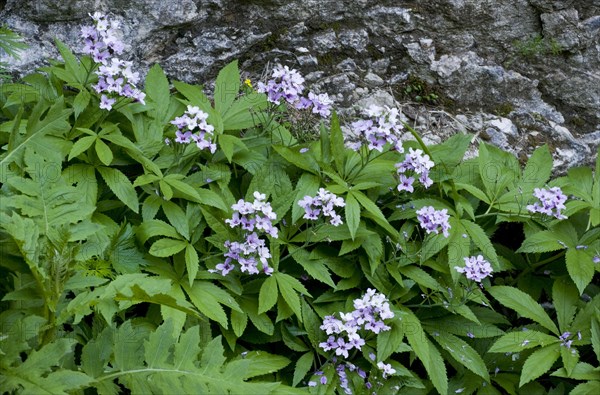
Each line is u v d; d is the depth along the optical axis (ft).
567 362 4.63
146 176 4.62
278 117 5.28
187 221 4.59
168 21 5.40
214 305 4.46
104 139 4.78
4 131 4.63
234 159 4.91
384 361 4.63
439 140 5.54
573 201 5.07
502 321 4.87
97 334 4.23
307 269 4.68
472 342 4.90
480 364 4.68
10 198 4.02
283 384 4.61
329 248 4.80
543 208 4.86
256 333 4.65
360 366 4.65
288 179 4.85
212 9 5.49
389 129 4.70
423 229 4.95
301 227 4.87
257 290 4.64
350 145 5.40
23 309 3.98
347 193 4.75
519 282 5.11
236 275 4.65
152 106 4.92
